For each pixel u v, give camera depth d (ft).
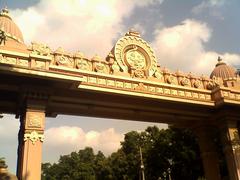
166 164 131.03
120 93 62.59
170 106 71.77
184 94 71.72
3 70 49.21
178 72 74.28
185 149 119.65
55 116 66.33
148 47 72.38
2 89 55.31
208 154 77.36
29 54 54.24
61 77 53.42
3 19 60.59
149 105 69.56
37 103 55.06
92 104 65.05
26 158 50.83
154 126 165.48
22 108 57.06
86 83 59.88
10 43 56.13
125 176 171.22
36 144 52.47
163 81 71.20
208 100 73.61
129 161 174.50
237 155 71.87
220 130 77.00
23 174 49.65
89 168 243.19
